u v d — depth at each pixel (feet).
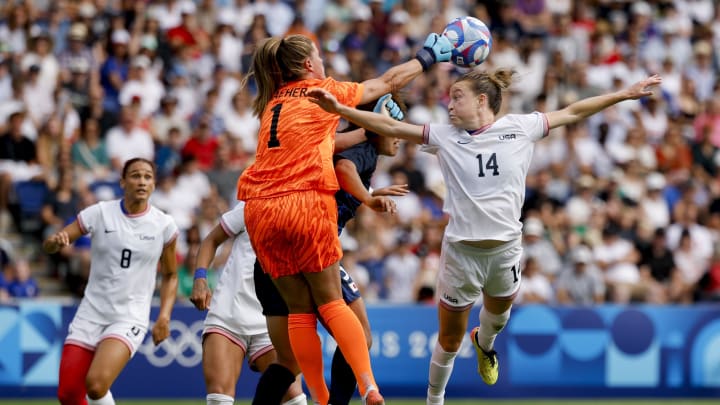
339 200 82.69
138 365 147.13
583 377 158.81
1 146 179.11
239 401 148.25
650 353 160.66
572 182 197.98
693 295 184.44
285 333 81.71
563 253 182.19
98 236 96.37
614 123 214.48
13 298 159.63
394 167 186.19
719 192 209.26
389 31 220.43
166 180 176.14
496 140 78.74
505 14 234.17
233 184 180.86
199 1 219.41
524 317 158.20
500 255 80.02
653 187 199.82
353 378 81.82
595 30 238.48
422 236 173.06
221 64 204.54
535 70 223.51
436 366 87.92
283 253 77.05
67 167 173.78
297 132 76.79
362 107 84.28
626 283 180.45
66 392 94.07
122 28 204.23
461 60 82.74
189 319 148.25
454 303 82.64
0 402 143.02
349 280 84.02
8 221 176.35
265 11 221.87
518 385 157.28
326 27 212.23
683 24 249.14
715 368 161.99
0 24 201.98
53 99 189.26
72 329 95.71
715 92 238.07
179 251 166.91
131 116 184.24
